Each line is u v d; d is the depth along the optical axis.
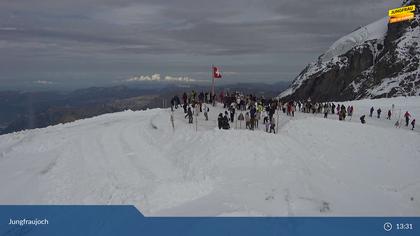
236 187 16.83
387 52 134.50
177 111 36.81
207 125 28.48
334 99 135.00
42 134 31.08
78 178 19.45
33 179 19.78
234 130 23.64
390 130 28.23
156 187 16.34
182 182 16.69
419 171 21.38
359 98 123.75
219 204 15.11
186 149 22.61
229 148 20.95
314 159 21.61
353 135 26.28
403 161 22.84
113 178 19.11
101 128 32.53
